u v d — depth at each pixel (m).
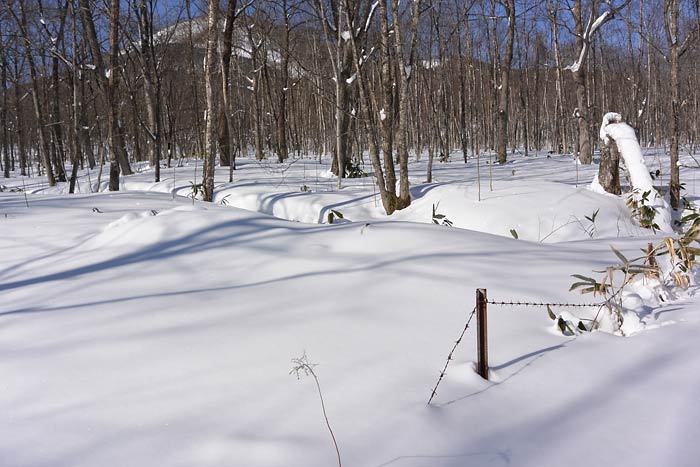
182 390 2.63
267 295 3.87
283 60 21.98
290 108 32.56
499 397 2.55
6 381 2.76
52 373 2.83
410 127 24.09
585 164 17.62
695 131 27.80
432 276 4.09
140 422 2.38
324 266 4.41
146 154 35.25
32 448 2.22
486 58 29.39
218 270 4.43
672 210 8.54
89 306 3.74
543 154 25.19
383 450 2.14
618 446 2.15
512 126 35.28
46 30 16.06
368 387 2.63
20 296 3.99
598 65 33.59
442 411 2.42
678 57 8.54
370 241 5.00
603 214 7.97
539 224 7.75
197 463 2.09
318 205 9.50
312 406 2.47
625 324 3.43
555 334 3.28
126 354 3.01
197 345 3.10
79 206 7.25
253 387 2.65
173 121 25.58
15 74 24.56
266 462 2.08
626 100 33.97
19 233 5.71
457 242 4.93
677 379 2.65
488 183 9.55
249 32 22.14
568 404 2.48
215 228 5.39
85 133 21.23
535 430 2.28
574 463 2.05
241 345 3.09
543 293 3.81
